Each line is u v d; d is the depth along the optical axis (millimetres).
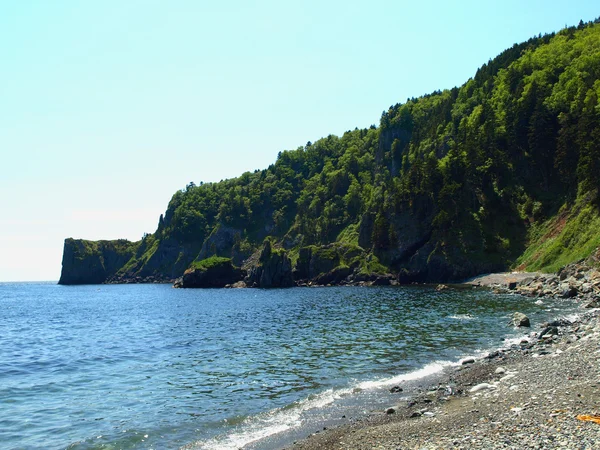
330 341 37062
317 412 18812
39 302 129750
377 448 13375
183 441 16484
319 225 190875
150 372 29188
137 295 142250
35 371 31547
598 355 21203
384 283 124500
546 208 108375
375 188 189750
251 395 22297
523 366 22375
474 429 13484
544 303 53562
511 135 129125
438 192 125812
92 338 49031
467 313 49219
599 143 80750
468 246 111375
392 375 24531
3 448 16578
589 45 148375
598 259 64500
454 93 198000
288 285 146250
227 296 113750
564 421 12562
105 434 17734
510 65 167125
